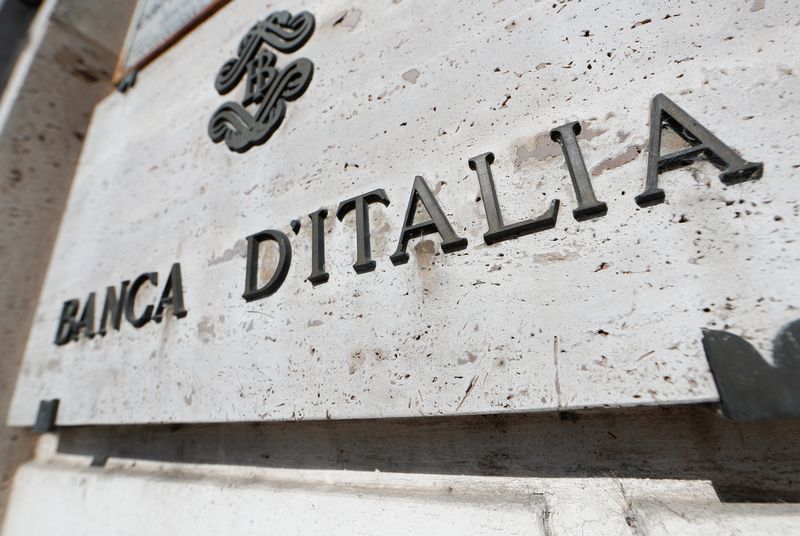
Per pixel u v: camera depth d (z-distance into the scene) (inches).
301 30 51.2
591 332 24.5
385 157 37.7
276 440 40.0
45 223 81.7
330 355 34.0
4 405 69.6
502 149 31.5
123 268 58.9
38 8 100.0
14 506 60.2
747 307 21.3
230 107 55.3
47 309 69.4
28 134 82.7
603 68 29.6
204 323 44.4
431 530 27.7
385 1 45.1
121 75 89.9
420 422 32.8
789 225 21.6
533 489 27.1
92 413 51.5
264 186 46.4
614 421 26.3
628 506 24.2
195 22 74.0
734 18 26.4
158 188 60.4
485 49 35.7
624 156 26.7
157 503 43.1
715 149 24.0
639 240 24.8
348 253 36.4
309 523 32.7
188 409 41.5
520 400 25.3
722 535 21.0
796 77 23.7
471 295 29.1
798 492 21.4
